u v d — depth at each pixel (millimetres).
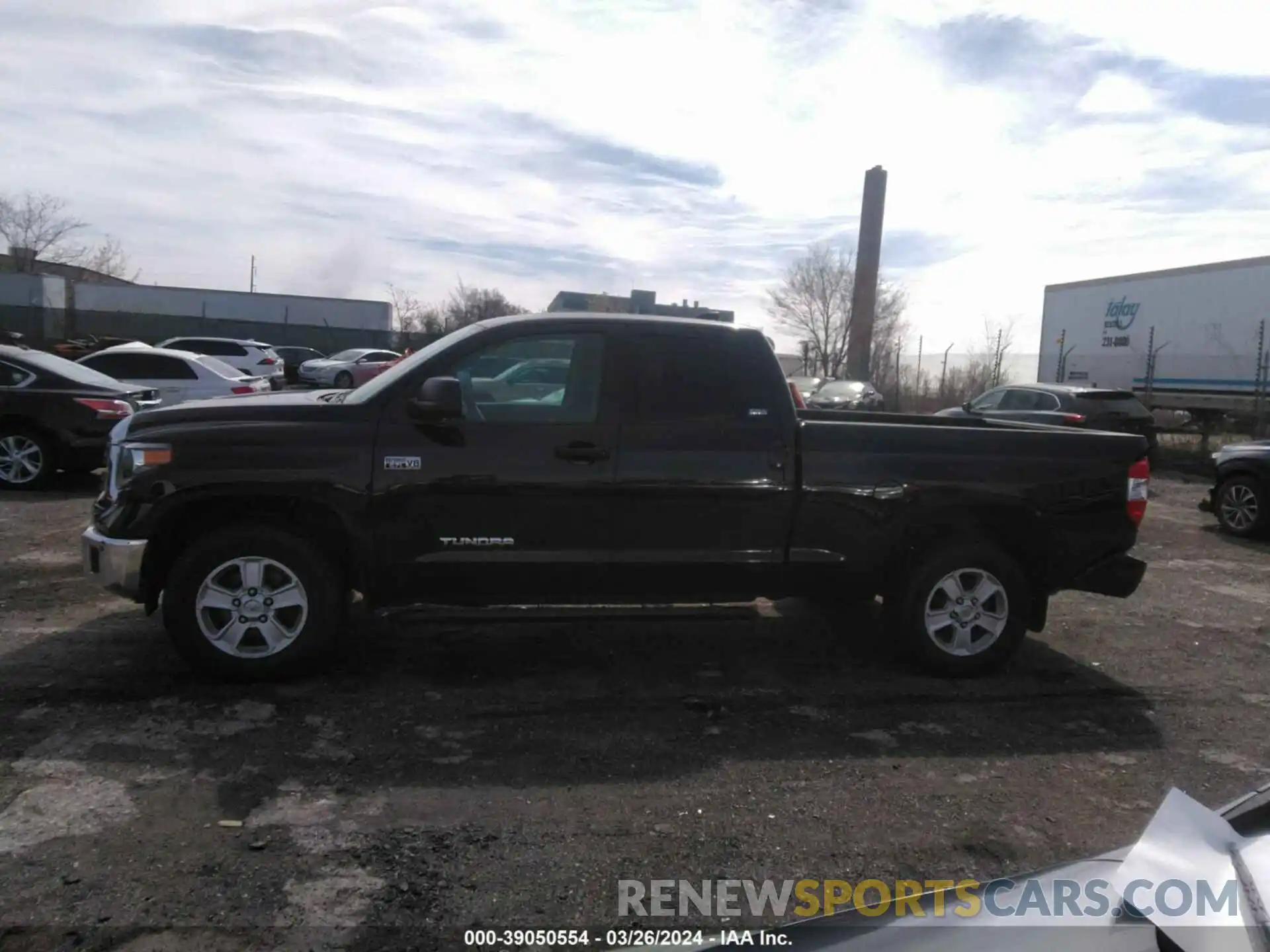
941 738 4324
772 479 4816
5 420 10094
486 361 4742
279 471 4449
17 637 5215
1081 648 5832
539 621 4699
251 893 2893
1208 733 4512
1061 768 4043
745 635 5766
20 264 43000
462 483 4562
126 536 4430
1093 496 5141
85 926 2695
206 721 4160
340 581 4633
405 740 4055
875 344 35781
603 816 3471
